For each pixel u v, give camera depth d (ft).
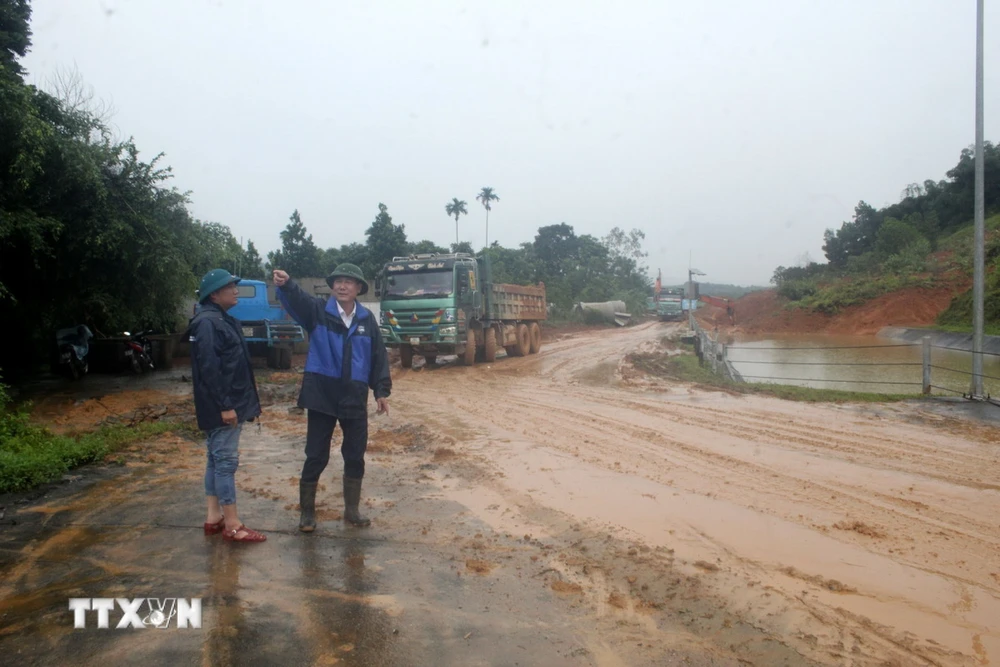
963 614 12.17
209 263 51.96
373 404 37.73
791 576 13.74
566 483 20.68
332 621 11.52
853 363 67.87
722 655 10.69
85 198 41.19
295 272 145.89
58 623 11.30
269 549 14.78
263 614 11.71
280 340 57.00
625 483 20.72
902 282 132.26
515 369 58.03
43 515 16.92
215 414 14.85
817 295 143.84
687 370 55.36
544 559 14.55
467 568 13.96
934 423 31.22
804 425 30.66
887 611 12.25
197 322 14.94
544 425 30.71
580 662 10.43
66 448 22.36
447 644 10.86
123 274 45.75
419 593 12.71
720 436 28.17
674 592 12.90
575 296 184.34
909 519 17.46
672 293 175.42
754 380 52.95
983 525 17.02
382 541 15.44
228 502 15.10
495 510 17.94
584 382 48.42
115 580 13.05
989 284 102.73
